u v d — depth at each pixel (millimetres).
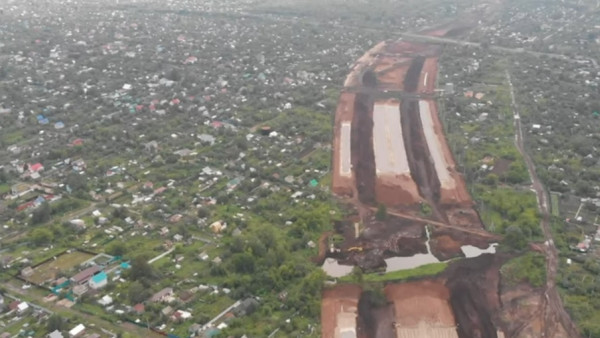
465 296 149375
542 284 152750
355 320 140625
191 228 176875
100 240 170875
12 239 172125
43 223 180500
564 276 155000
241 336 130250
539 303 145875
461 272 158625
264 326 135125
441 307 145375
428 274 157375
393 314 143125
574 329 136625
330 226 181500
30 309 140500
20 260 160375
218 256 162000
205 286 148875
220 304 142625
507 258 164625
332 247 170625
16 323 135875
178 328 133625
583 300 145875
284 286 150500
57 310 140250
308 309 141500
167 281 150375
